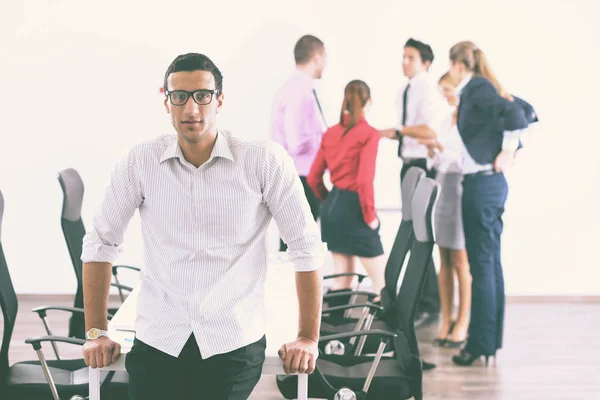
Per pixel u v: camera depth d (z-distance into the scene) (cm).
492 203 513
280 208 211
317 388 317
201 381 207
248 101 593
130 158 208
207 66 200
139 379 209
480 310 500
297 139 589
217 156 203
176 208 205
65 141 600
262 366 228
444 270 534
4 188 604
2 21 587
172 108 199
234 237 207
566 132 607
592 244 620
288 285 347
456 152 531
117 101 597
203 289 205
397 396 321
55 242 611
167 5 587
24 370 324
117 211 211
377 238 563
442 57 577
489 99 515
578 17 592
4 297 318
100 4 587
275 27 586
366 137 555
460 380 464
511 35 592
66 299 618
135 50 592
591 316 596
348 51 583
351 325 414
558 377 470
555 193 614
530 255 622
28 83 594
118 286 419
